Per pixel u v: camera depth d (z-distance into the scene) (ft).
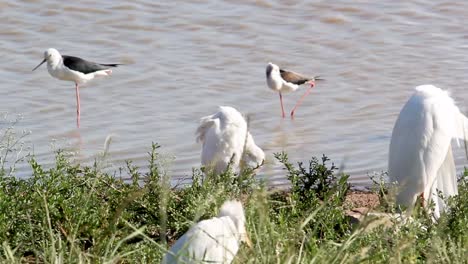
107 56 71.82
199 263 22.16
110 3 80.28
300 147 53.21
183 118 59.06
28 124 57.11
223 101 63.36
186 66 69.26
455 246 25.34
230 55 71.72
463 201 29.78
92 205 29.76
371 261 23.95
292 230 26.94
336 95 64.28
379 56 71.92
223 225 23.67
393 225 26.66
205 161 42.39
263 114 60.75
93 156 50.08
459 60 71.20
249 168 34.50
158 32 75.92
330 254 23.54
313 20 78.89
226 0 81.87
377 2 82.38
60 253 23.53
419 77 67.82
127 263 26.58
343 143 53.83
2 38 74.38
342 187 33.83
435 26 78.18
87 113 59.93
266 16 79.10
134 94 63.93
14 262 23.77
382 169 47.85
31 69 68.74
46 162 47.96
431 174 33.55
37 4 79.41
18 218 28.60
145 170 47.01
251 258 22.98
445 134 33.60
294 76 63.67
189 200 30.58
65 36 75.31
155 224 30.58
